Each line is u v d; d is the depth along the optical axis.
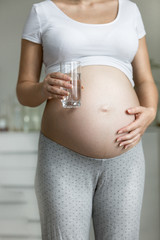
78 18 1.52
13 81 3.59
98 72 1.47
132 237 1.46
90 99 1.43
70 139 1.41
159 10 3.45
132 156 1.45
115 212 1.44
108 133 1.41
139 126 1.46
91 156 1.41
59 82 1.32
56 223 1.40
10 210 2.96
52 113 1.44
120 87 1.48
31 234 2.93
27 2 3.58
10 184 2.97
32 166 2.97
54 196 1.39
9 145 2.99
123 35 1.50
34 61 1.56
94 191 1.47
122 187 1.43
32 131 3.24
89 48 1.47
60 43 1.46
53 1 1.56
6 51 3.60
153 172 2.90
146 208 2.90
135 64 1.63
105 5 1.56
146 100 1.57
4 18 3.60
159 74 3.38
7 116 3.36
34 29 1.52
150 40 3.46
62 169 1.41
